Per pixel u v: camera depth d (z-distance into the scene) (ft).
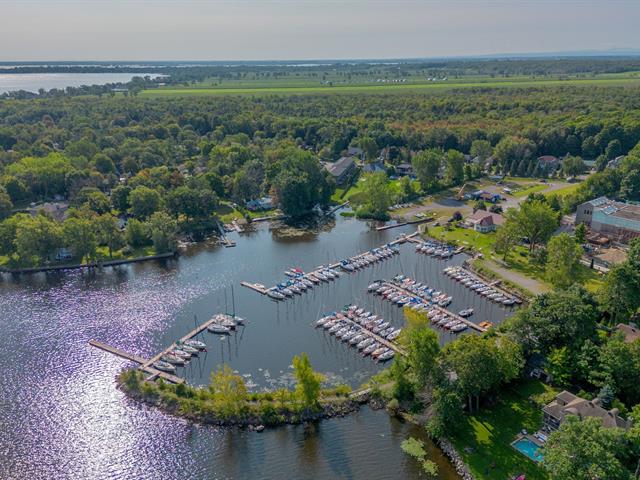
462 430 312.09
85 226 586.86
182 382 362.33
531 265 554.46
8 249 586.86
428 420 322.96
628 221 590.96
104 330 450.30
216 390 345.31
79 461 304.30
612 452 250.98
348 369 389.19
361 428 325.21
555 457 245.45
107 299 510.17
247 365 396.16
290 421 330.54
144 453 309.63
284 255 620.49
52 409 348.18
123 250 622.54
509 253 586.45
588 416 280.92
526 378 356.59
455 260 588.91
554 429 303.27
